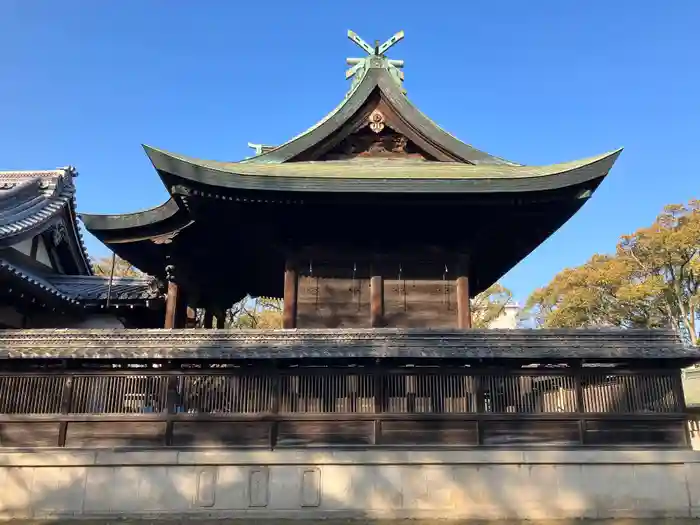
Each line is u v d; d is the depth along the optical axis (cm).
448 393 1153
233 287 1988
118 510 1071
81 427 1124
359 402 1145
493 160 1515
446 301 1412
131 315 2316
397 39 1573
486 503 1094
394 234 1420
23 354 1092
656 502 1107
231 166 1334
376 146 1575
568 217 1402
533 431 1142
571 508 1098
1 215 2055
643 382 1173
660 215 5069
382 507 1082
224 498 1080
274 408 1138
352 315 1397
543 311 6188
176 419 1127
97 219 1466
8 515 1062
